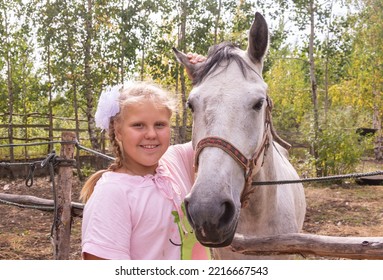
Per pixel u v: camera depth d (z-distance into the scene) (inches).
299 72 1005.8
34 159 490.6
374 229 274.2
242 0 495.8
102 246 61.2
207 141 77.8
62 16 445.7
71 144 151.3
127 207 64.7
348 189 421.1
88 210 64.0
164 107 68.8
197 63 95.0
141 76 519.8
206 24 479.5
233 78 82.8
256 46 90.7
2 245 233.6
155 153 68.2
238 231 105.8
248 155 80.8
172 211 68.4
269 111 93.2
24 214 305.0
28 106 622.2
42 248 229.8
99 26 464.1
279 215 107.8
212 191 72.6
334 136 462.6
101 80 455.5
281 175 115.5
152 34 490.0
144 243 65.9
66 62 444.8
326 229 275.6
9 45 492.4
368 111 831.1
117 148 70.8
